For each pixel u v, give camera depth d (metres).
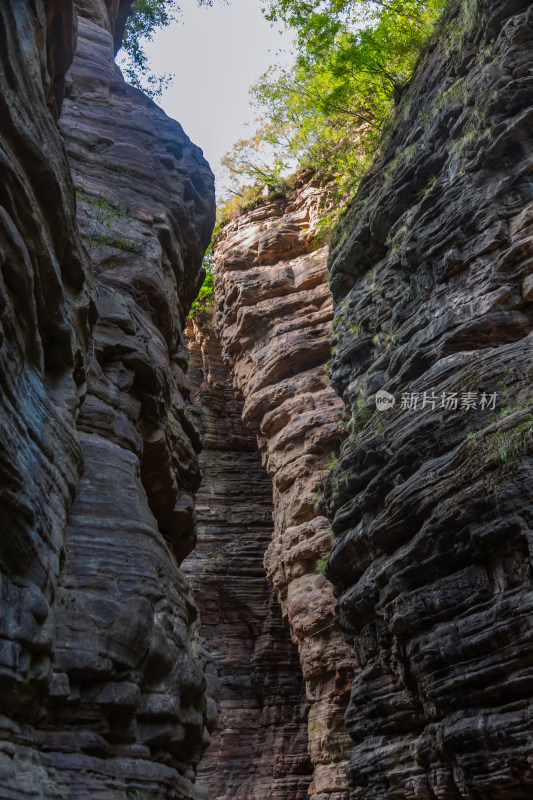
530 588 12.34
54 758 7.26
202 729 10.32
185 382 15.17
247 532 35.66
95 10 17.38
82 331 9.84
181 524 13.64
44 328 8.52
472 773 12.91
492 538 13.16
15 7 7.09
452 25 21.81
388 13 25.75
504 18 18.98
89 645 7.91
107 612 8.27
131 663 8.30
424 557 14.84
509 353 15.52
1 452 6.27
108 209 13.40
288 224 34.59
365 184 24.70
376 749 16.52
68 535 8.69
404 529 15.94
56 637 7.78
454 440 15.60
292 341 31.59
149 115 15.86
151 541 9.48
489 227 17.47
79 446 8.94
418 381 17.52
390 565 15.81
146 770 8.25
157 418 12.00
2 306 6.18
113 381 11.09
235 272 34.62
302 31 26.55
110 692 7.96
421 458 16.36
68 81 15.12
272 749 31.00
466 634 13.31
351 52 25.41
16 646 6.47
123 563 8.88
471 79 19.55
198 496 36.06
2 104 6.74
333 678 25.81
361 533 18.06
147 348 11.90
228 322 35.25
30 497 6.83
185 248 15.59
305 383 31.05
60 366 9.10
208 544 34.91
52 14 8.81
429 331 17.98
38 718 7.19
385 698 16.45
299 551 27.77
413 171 21.16
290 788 29.89
